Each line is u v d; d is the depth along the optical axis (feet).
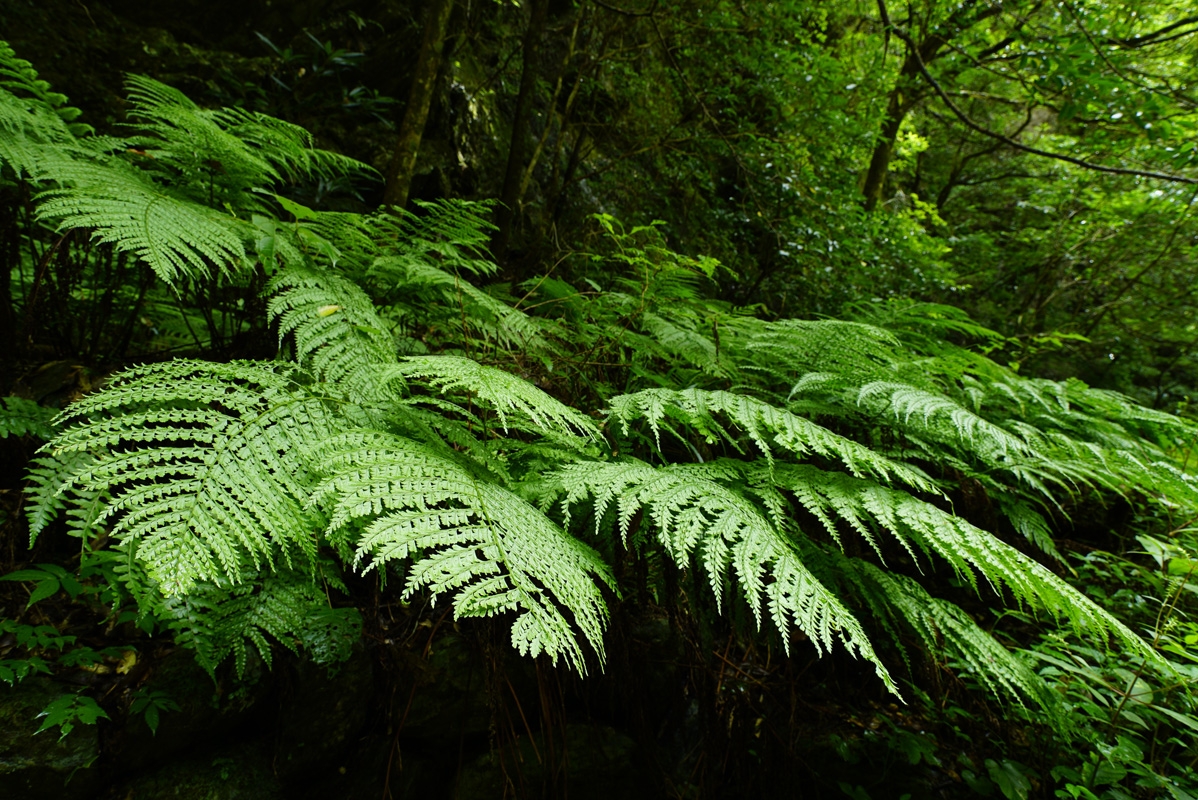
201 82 13.93
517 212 14.19
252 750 4.90
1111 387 27.17
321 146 14.17
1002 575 4.78
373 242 6.48
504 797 5.84
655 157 19.85
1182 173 22.76
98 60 12.95
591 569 3.71
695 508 4.09
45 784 4.05
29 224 5.60
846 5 21.63
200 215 4.83
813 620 3.51
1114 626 4.55
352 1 16.60
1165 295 26.32
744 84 18.47
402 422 4.30
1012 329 27.94
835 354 6.72
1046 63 15.34
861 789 6.53
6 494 4.99
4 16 11.74
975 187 37.58
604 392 6.65
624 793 6.40
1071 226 28.12
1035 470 7.43
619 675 6.24
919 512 4.84
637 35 19.22
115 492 4.53
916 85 21.36
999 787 6.47
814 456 6.48
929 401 5.79
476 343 6.39
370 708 5.45
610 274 11.75
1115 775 6.08
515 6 18.89
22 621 4.58
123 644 4.74
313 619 5.08
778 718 6.96
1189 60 18.37
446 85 15.81
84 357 6.29
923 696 7.00
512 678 5.99
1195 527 8.98
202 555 2.60
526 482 4.68
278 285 4.96
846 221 18.26
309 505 2.95
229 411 5.12
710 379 7.46
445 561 2.75
